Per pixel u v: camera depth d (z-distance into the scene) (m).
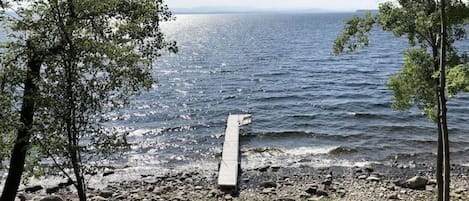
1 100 11.77
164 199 20.61
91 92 12.16
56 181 23.17
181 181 23.12
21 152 13.70
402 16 15.48
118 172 24.59
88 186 22.55
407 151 27.77
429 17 13.98
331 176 23.42
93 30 12.43
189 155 27.69
